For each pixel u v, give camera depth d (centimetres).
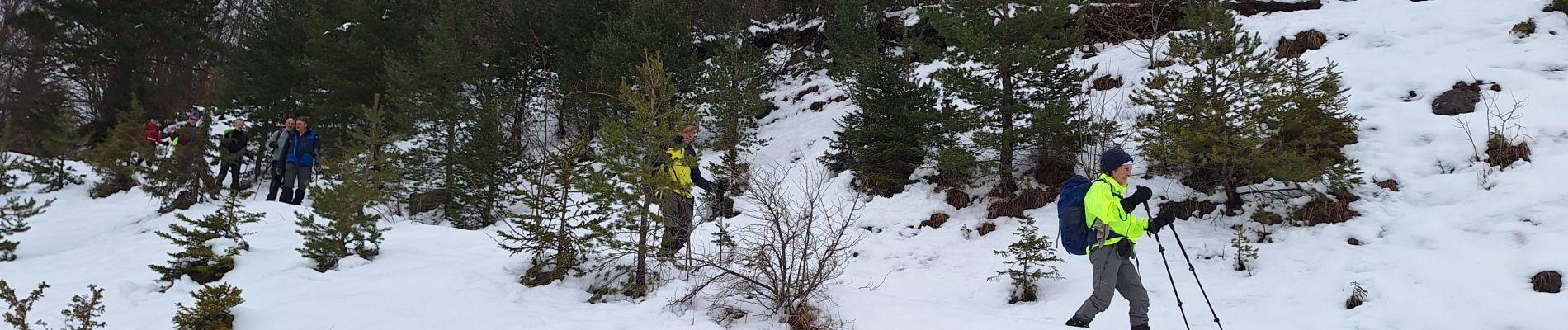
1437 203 702
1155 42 1373
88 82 2444
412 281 598
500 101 1426
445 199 1171
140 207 1129
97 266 705
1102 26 1513
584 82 1548
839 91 1608
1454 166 761
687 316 522
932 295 675
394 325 492
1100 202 458
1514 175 708
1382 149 823
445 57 1555
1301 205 752
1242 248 671
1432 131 833
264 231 841
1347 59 1087
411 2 2078
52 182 1370
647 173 557
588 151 614
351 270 646
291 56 1852
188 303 560
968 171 983
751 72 1455
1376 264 614
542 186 609
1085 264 698
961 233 859
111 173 1310
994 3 964
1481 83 916
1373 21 1199
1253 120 730
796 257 575
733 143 1430
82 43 2202
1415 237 648
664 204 578
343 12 1784
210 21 2627
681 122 584
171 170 1084
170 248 782
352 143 991
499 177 1056
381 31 1820
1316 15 1290
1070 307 591
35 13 2191
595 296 570
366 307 525
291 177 1155
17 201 815
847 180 1084
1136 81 1198
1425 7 1212
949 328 512
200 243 662
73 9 2159
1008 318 543
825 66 1839
